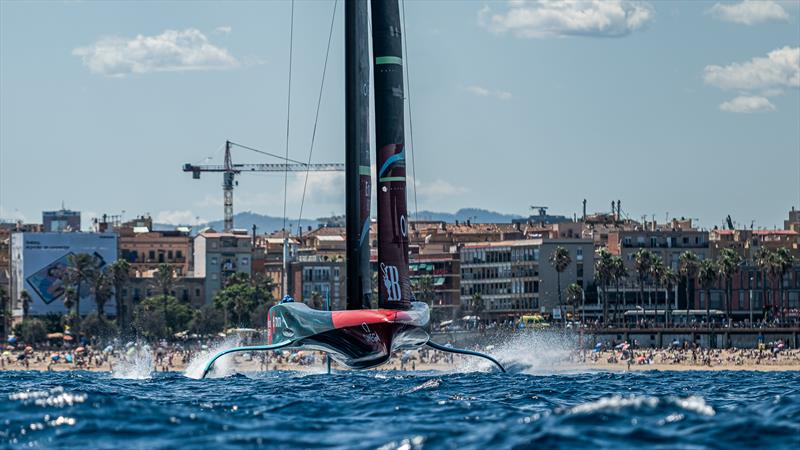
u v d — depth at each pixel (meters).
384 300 174.12
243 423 102.00
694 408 101.38
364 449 87.88
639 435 90.62
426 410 114.50
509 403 124.50
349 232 181.62
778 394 146.62
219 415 107.06
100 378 198.75
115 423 99.62
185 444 90.56
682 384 175.50
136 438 93.38
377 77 178.00
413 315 171.62
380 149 177.38
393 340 167.75
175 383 172.12
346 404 121.69
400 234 175.50
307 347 173.00
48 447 89.88
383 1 177.88
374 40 178.38
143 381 181.12
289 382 173.38
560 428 93.25
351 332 166.75
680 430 92.75
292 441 91.75
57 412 105.50
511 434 92.00
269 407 117.38
